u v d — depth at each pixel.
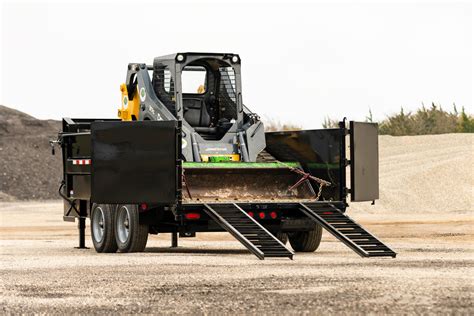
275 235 19.34
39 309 9.93
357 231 16.59
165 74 18.86
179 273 13.09
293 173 18.55
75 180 19.02
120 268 13.91
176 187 16.20
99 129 16.81
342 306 9.77
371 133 17.94
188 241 22.19
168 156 16.22
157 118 18.62
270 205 17.03
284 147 18.89
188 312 9.62
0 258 16.11
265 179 18.34
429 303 9.89
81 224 19.59
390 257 15.84
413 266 13.98
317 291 10.92
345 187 17.61
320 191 17.91
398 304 9.85
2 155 57.22
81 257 16.28
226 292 10.98
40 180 54.84
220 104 19.42
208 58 18.70
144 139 16.41
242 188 18.11
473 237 21.64
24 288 11.62
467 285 11.33
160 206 16.92
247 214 16.47
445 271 13.12
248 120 18.86
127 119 19.81
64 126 20.08
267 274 12.80
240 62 19.00
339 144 17.62
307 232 18.06
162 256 16.41
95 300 10.51
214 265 14.29
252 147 18.53
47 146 60.16
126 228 17.61
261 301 10.23
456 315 9.18
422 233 22.91
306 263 14.59
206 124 19.19
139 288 11.46
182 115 18.28
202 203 16.50
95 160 16.84
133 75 19.70
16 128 65.06
